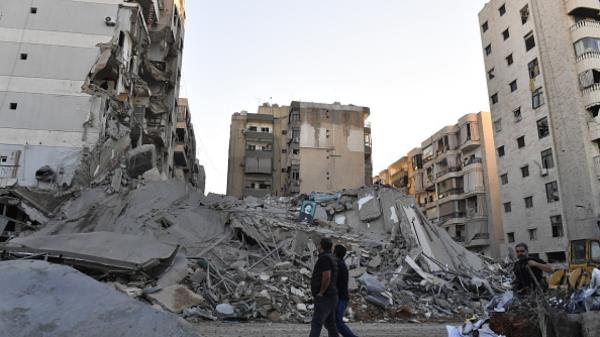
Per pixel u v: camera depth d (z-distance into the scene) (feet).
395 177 206.59
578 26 98.94
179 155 128.26
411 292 46.29
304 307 37.86
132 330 12.94
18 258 37.17
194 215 59.88
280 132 183.52
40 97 72.49
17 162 67.21
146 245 41.68
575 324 18.93
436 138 162.40
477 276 55.06
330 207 77.00
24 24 77.00
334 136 167.32
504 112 119.75
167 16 110.73
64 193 62.23
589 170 90.89
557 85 101.45
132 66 88.99
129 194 62.80
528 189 108.06
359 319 37.58
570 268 39.04
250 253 50.90
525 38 113.09
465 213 143.74
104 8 81.56
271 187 170.09
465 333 23.39
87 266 37.27
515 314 21.72
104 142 72.02
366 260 53.67
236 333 27.89
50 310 13.10
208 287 38.70
